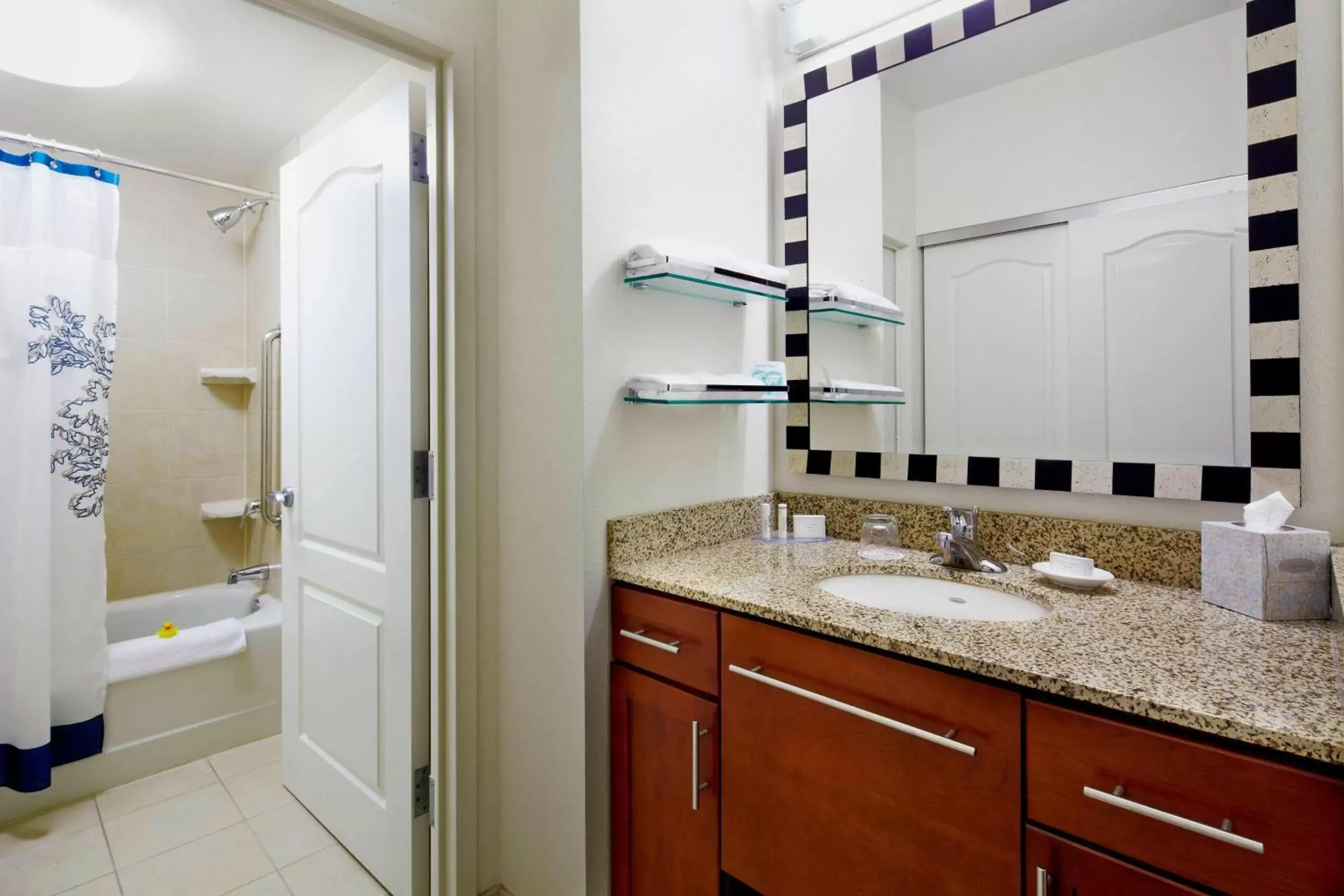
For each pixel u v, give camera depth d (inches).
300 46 74.5
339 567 66.1
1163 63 46.7
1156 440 47.3
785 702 41.3
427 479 57.3
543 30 52.6
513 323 56.4
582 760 50.9
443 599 56.6
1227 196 44.4
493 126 57.7
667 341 57.4
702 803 46.4
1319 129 41.5
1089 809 29.6
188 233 113.9
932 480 58.6
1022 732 31.6
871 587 52.0
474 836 57.7
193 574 115.3
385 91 79.4
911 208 59.4
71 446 76.4
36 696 70.7
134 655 80.0
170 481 112.7
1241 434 44.1
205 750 85.0
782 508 62.8
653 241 55.4
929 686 34.9
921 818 35.4
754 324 67.5
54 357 76.2
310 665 71.9
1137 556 47.7
